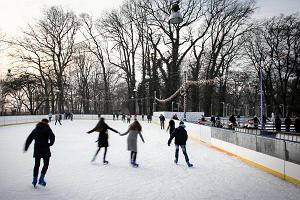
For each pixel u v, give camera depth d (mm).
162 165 9344
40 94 46844
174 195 5934
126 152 12000
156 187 6543
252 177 7824
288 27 37031
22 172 7848
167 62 43188
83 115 56094
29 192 5930
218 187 6676
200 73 49438
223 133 12797
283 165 7703
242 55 43406
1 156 10500
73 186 6473
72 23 45750
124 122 41406
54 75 46844
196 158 10969
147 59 51781
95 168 8586
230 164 9758
